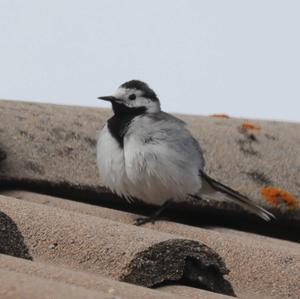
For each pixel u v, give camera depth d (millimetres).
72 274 6422
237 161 12219
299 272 8477
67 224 7949
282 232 11781
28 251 7219
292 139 12727
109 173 11977
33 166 11406
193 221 12242
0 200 8500
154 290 6574
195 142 12445
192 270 7582
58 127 12172
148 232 7836
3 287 5223
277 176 12023
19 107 12508
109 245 7547
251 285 8383
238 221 11930
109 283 6363
